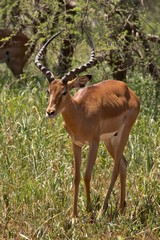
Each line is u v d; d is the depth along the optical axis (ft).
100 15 74.08
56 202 50.01
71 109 48.93
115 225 47.55
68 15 73.00
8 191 51.01
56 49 77.36
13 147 57.21
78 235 45.91
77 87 50.14
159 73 75.41
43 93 69.72
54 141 58.85
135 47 75.92
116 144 52.21
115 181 50.88
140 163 56.95
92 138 49.88
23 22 80.59
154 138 60.75
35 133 59.36
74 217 48.65
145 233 46.91
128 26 76.84
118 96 52.29
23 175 53.42
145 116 67.31
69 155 57.26
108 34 72.28
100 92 51.37
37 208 49.03
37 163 54.85
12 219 48.08
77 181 49.47
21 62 94.73
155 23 77.25
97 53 74.64
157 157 58.13
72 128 49.52
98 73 77.71
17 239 45.44
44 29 74.38
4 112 63.98
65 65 79.30
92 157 49.70
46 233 45.75
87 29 73.87
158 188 52.65
